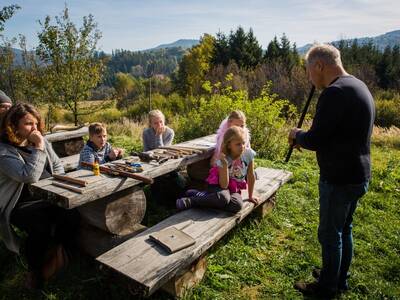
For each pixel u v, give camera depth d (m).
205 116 8.81
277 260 3.47
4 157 2.81
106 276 2.91
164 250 2.65
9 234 2.99
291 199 5.02
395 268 3.44
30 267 2.91
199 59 34.06
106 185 2.88
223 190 3.40
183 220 3.18
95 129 4.01
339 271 2.93
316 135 2.55
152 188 4.72
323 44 2.71
